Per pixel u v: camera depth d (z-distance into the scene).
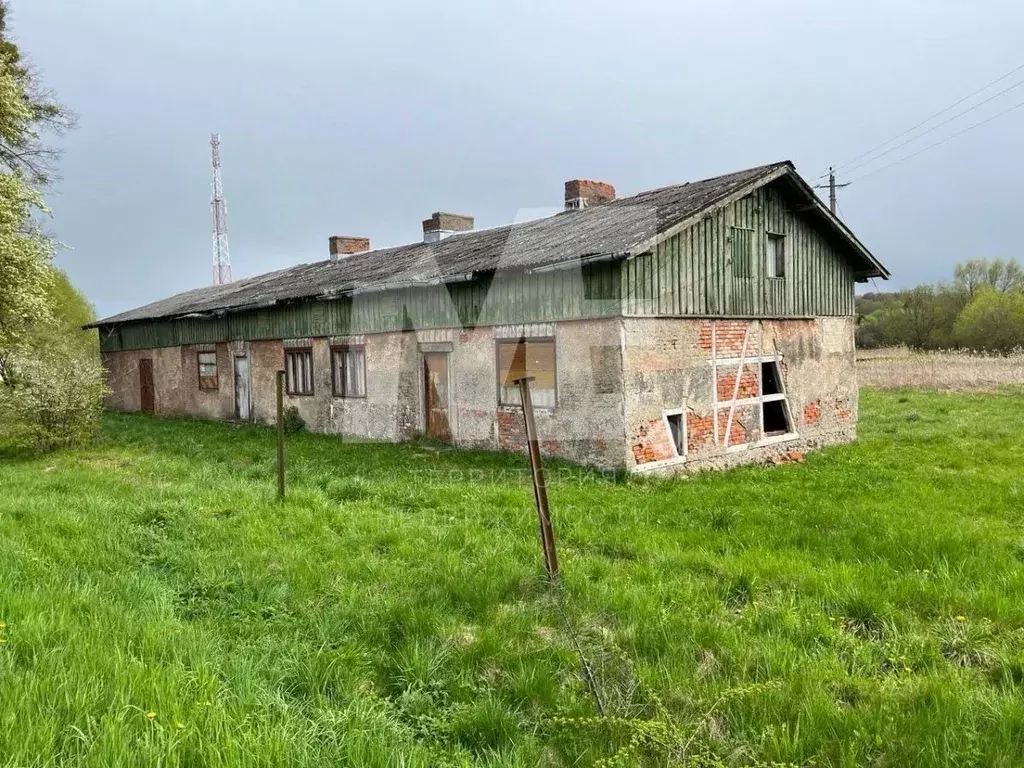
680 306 11.74
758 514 8.20
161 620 4.56
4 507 8.08
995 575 5.88
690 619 4.94
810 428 14.49
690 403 11.95
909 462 12.39
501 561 6.19
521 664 4.28
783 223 14.01
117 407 27.66
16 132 18.72
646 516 8.18
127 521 7.58
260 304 18.11
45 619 4.30
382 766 3.10
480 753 3.49
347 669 4.27
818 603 5.28
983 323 46.09
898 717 3.70
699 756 3.35
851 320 15.79
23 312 16.41
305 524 7.61
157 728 3.05
